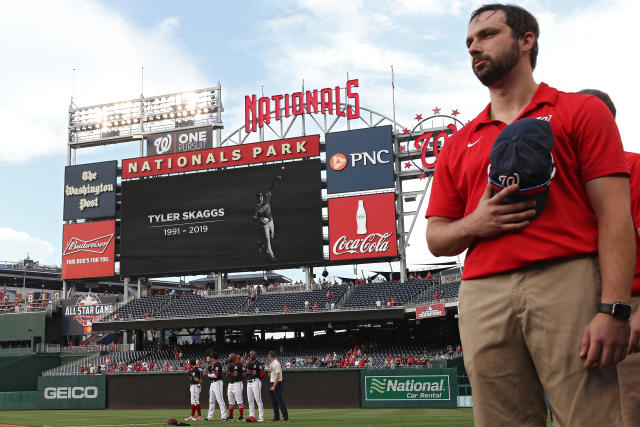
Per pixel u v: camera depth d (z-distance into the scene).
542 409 2.35
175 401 31.44
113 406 31.91
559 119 2.29
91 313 42.56
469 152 2.55
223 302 39.53
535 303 2.20
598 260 2.20
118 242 43.47
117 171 43.28
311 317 35.00
